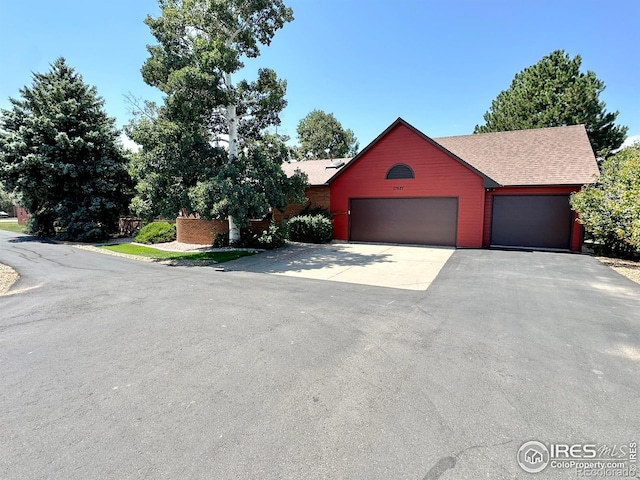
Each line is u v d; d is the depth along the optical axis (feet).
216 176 38.60
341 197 55.77
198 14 40.50
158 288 24.40
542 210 45.19
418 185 50.24
